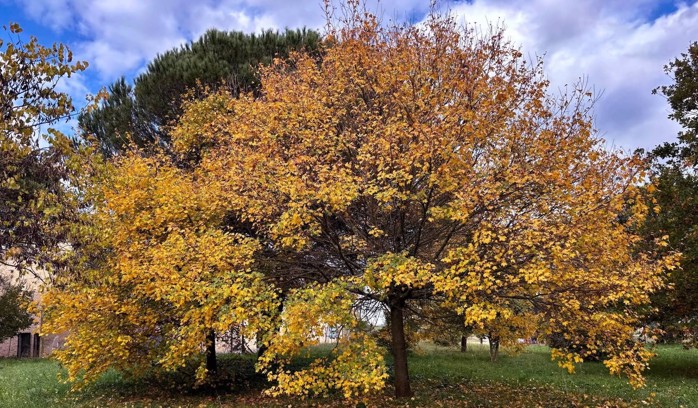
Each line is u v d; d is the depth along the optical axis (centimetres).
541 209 743
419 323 1175
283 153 938
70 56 804
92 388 1177
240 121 1080
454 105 817
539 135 777
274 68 1285
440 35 953
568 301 753
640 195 741
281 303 868
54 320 950
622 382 1301
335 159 906
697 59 1595
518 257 759
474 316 677
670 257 763
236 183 902
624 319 753
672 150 1597
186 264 835
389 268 728
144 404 1014
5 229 792
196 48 1773
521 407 962
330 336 866
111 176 928
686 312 1448
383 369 724
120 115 1705
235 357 1625
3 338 2433
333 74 1066
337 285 768
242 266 878
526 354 2077
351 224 912
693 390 1173
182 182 1011
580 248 738
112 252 941
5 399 1043
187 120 1334
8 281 2498
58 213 788
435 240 922
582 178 760
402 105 866
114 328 952
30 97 793
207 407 988
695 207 1391
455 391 1120
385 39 1066
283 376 760
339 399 1040
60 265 818
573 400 1027
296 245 821
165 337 976
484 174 759
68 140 806
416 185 859
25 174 814
